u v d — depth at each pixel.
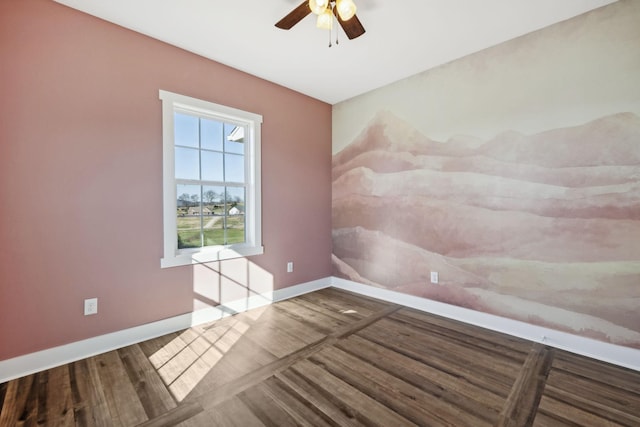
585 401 1.70
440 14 2.22
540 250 2.44
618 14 2.08
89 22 2.20
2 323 1.90
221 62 2.93
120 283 2.35
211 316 2.88
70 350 2.13
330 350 2.29
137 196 2.42
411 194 3.29
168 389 1.81
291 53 2.78
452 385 1.85
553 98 2.36
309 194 3.84
